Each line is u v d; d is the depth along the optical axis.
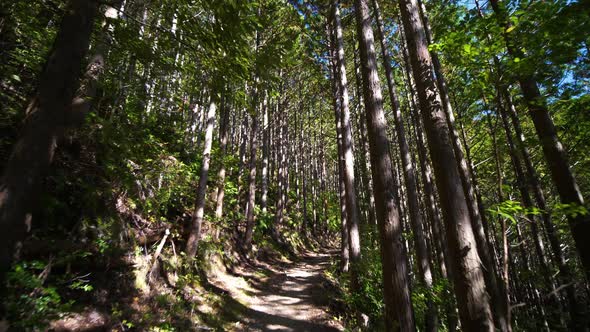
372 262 8.66
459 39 3.57
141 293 5.15
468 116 7.11
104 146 5.40
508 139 7.21
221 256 9.34
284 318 6.66
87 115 5.26
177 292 5.94
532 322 8.41
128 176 5.54
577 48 3.62
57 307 3.11
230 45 4.30
